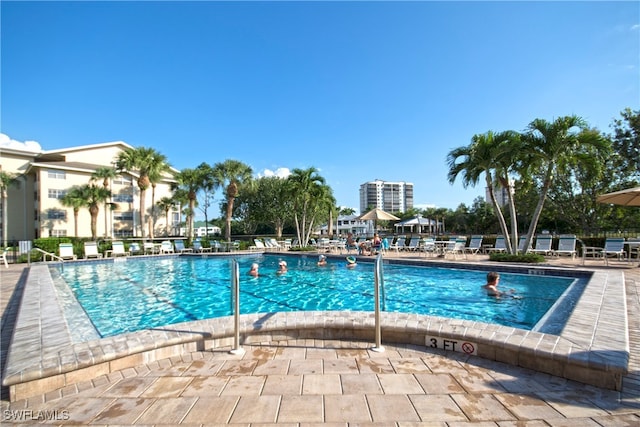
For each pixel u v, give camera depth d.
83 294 9.05
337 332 4.19
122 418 2.49
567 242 13.19
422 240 17.88
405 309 7.05
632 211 20.25
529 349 3.20
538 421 2.35
